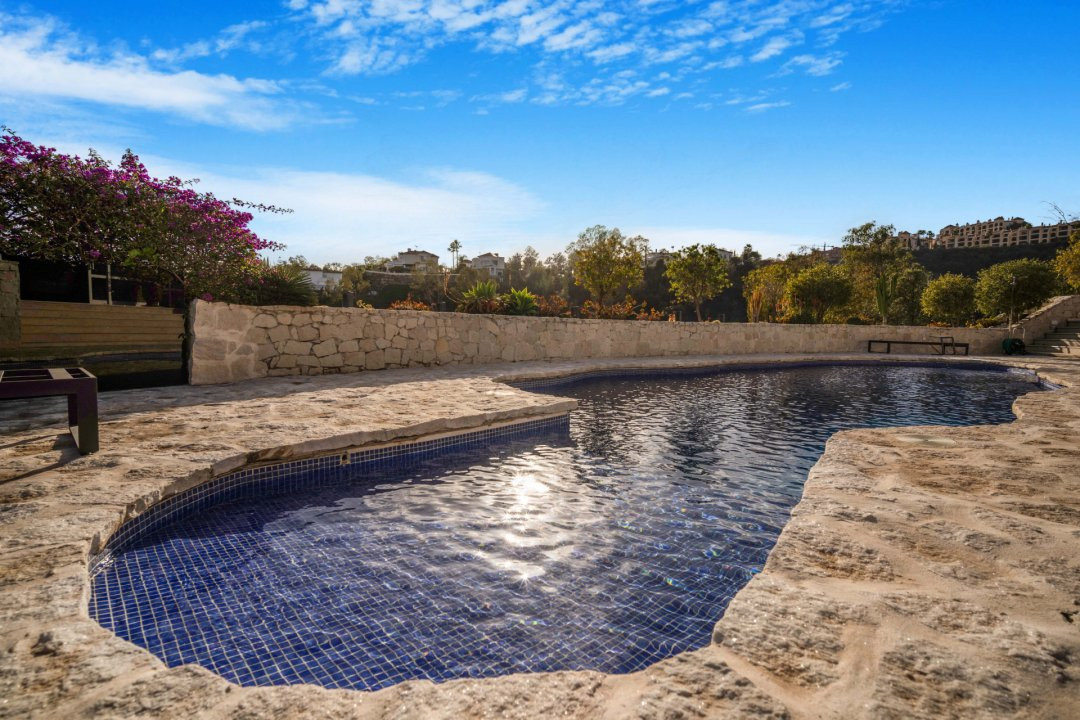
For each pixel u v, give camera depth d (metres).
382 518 3.38
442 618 2.29
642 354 13.66
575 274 23.84
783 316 22.70
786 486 4.09
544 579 2.63
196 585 2.50
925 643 1.69
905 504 2.96
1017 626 1.79
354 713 1.39
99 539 2.40
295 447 3.86
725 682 1.51
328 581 2.58
